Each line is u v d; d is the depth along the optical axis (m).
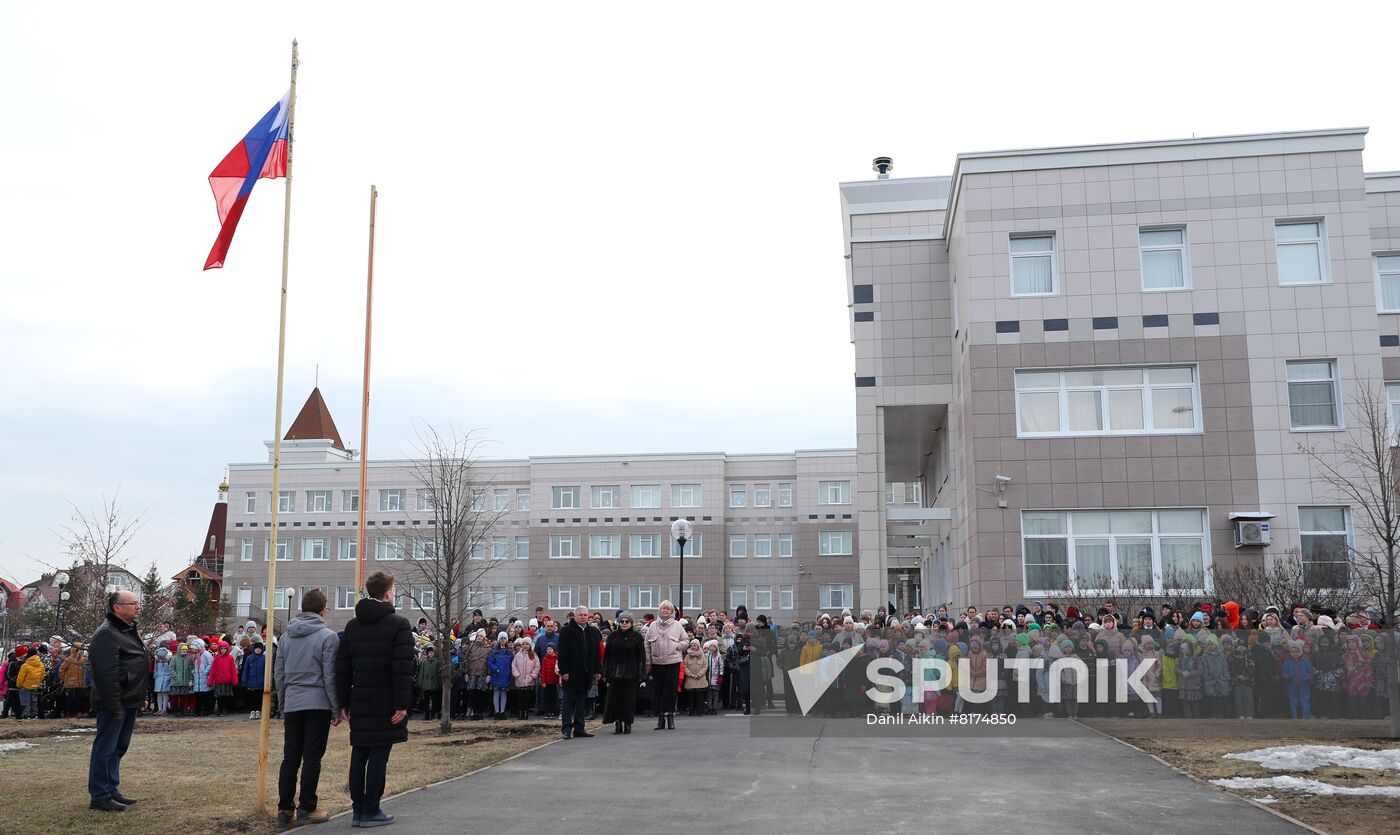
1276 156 26.22
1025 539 25.77
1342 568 23.44
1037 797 10.30
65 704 23.53
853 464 60.53
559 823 9.12
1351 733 15.31
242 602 62.16
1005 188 26.92
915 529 34.84
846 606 59.28
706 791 10.69
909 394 30.56
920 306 30.92
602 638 20.11
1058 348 26.20
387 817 9.31
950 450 30.72
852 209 32.38
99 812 10.02
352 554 61.41
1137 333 26.03
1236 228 26.09
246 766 13.42
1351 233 25.80
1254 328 25.77
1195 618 17.41
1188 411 25.89
